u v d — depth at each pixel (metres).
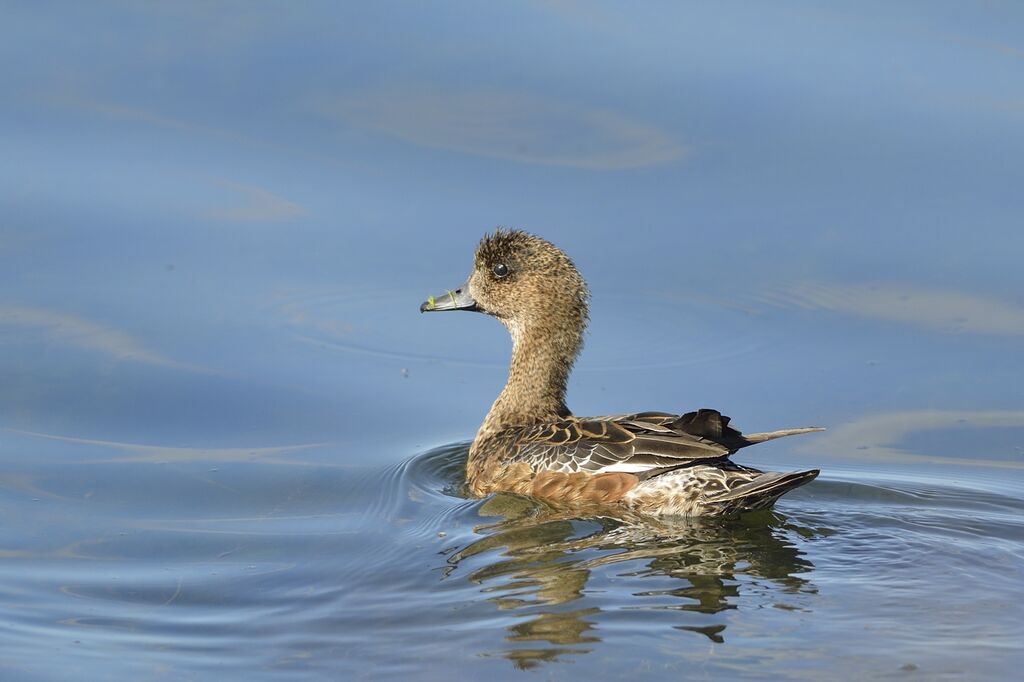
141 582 14.46
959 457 18.31
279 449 18.52
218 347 20.73
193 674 12.31
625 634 12.88
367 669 12.31
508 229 18.75
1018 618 13.34
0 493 16.89
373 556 15.02
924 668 12.23
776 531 15.67
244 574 14.62
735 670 12.18
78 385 19.70
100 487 17.19
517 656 12.46
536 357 18.16
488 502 16.52
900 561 14.80
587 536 15.45
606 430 16.44
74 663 12.56
